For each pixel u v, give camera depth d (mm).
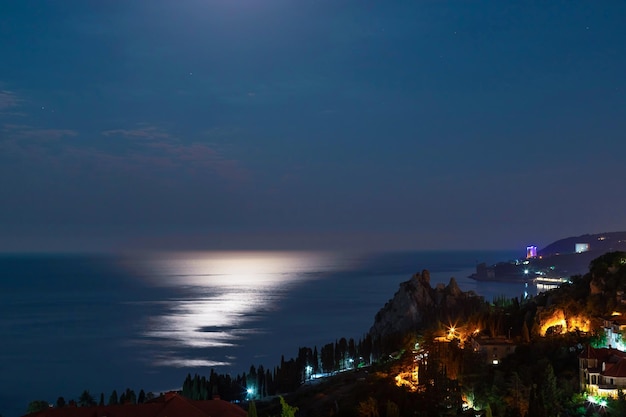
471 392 147375
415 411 140500
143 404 130125
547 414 129750
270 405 188375
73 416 123812
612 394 132750
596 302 178625
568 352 156250
